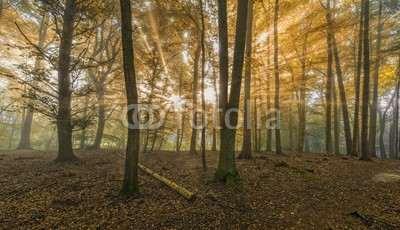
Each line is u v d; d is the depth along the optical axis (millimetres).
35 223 4109
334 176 8023
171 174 8359
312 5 15078
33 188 6039
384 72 19469
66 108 9578
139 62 17453
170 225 4199
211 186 6656
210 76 16109
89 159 11312
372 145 17219
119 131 27031
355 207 5082
